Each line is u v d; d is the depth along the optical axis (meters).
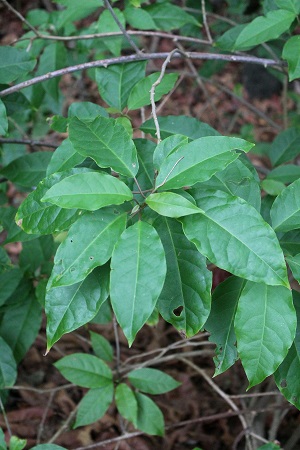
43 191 0.82
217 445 1.54
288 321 0.80
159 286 0.75
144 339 1.75
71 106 1.01
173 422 1.57
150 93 0.95
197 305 0.81
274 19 1.02
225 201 0.79
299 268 0.82
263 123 2.45
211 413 1.58
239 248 0.77
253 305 0.80
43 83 1.28
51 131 2.12
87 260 0.77
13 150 1.44
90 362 1.22
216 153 0.80
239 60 1.07
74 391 1.61
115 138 0.84
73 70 1.04
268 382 1.44
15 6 2.63
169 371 1.67
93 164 0.92
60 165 0.90
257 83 2.49
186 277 0.82
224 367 0.85
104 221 0.79
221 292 0.86
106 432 1.53
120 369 1.32
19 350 1.17
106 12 1.14
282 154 1.26
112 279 0.76
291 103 2.53
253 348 0.80
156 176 0.86
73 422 1.42
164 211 0.77
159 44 2.50
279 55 1.30
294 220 0.84
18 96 1.14
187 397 1.61
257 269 0.77
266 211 0.95
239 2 1.52
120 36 1.15
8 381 1.13
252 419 1.32
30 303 1.19
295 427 1.55
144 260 0.76
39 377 1.64
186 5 1.53
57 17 1.28
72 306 0.81
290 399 0.85
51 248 1.21
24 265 1.20
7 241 1.06
